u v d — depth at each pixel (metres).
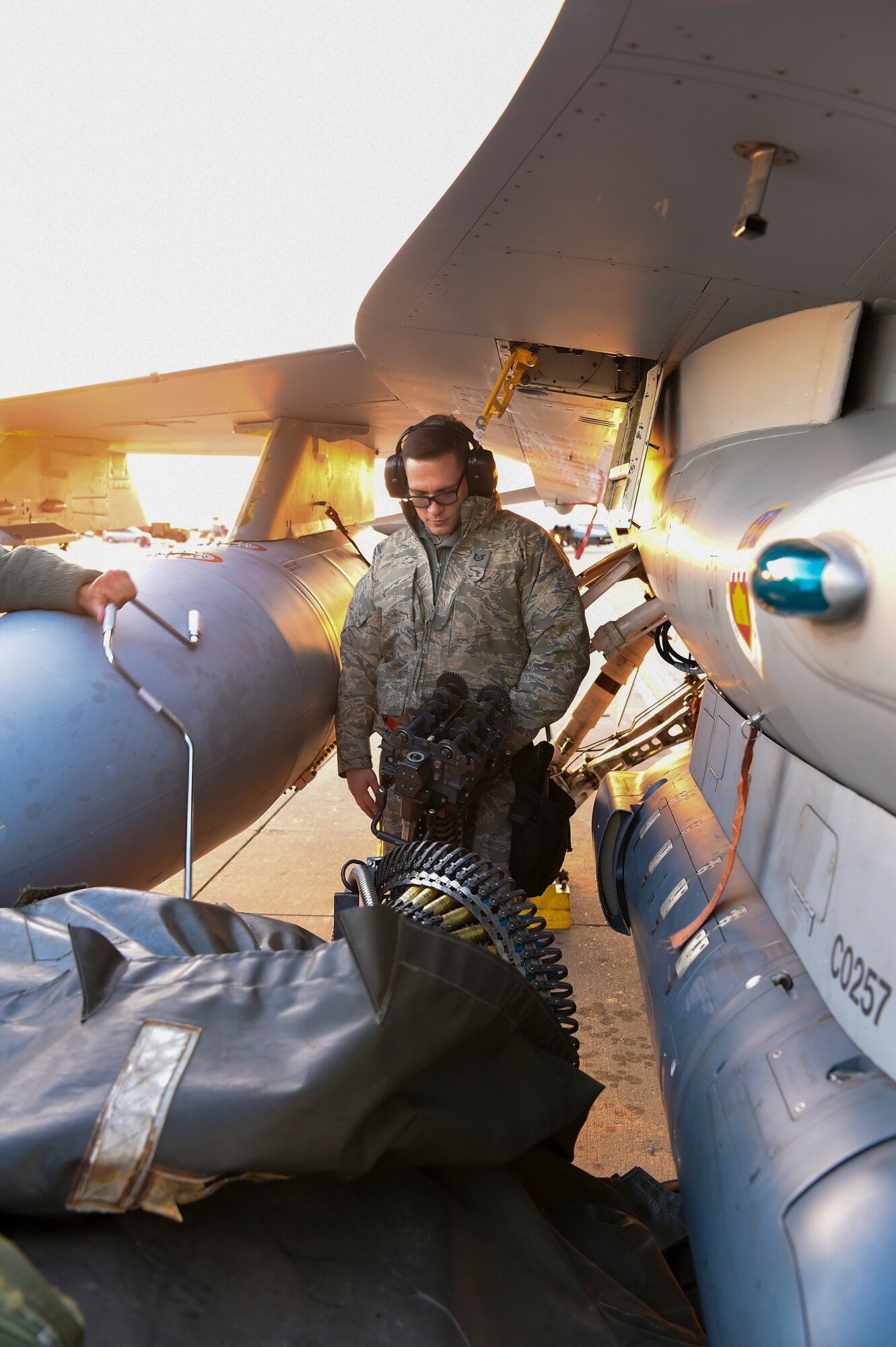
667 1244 1.39
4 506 4.47
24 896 1.47
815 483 1.22
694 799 2.07
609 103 1.23
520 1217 1.12
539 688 2.38
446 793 2.05
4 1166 0.88
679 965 1.54
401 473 2.41
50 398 3.45
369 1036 0.93
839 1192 0.88
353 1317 0.89
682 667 3.14
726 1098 1.16
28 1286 0.62
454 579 2.41
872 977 0.99
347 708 2.65
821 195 1.36
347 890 1.82
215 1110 0.89
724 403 1.90
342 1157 0.92
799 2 1.00
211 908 1.35
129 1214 0.95
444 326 2.24
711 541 1.54
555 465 3.58
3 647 1.90
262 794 2.58
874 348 1.65
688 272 1.65
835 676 0.89
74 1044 0.98
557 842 2.38
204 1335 0.84
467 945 1.04
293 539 3.68
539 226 1.60
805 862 1.25
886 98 1.13
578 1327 1.01
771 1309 0.88
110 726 1.87
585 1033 2.71
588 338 2.10
